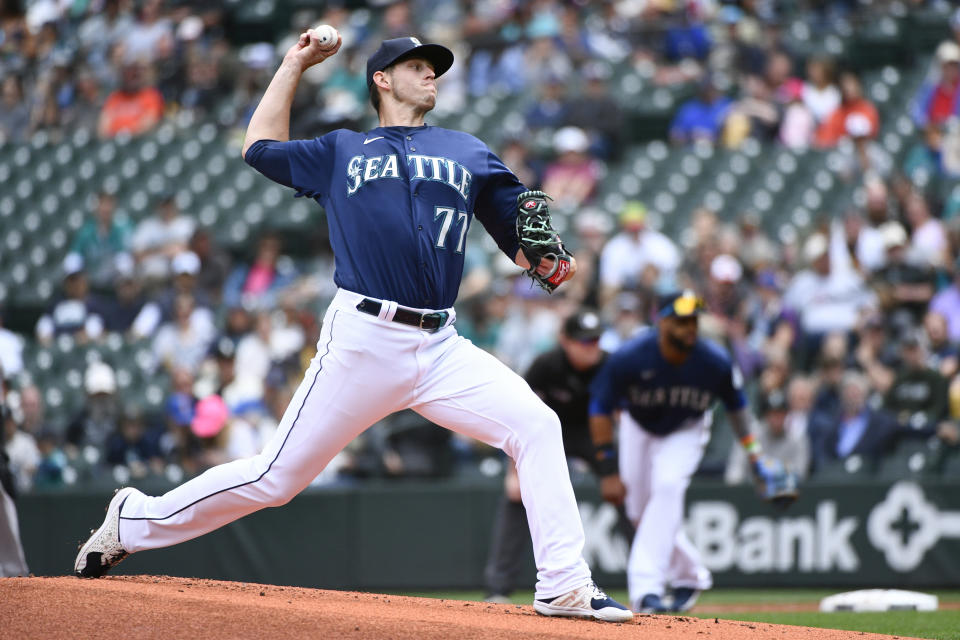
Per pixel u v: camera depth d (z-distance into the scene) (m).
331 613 13.27
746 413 22.89
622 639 12.78
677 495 22.20
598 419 22.72
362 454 33.09
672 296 21.47
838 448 31.16
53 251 52.12
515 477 24.59
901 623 20.73
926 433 30.95
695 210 44.94
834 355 33.25
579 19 56.97
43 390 41.47
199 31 60.50
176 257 42.91
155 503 15.06
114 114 58.19
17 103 61.31
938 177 44.59
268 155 14.47
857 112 48.12
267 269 46.22
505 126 51.19
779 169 46.38
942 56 48.34
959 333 36.03
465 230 14.51
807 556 29.80
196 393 36.94
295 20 63.16
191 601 13.48
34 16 68.44
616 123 49.25
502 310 39.44
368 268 14.02
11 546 18.19
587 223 41.28
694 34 54.53
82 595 13.67
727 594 29.64
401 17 57.91
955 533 28.86
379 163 14.24
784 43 53.06
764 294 37.75
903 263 37.84
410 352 14.09
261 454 14.58
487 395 14.30
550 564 14.31
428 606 14.93
